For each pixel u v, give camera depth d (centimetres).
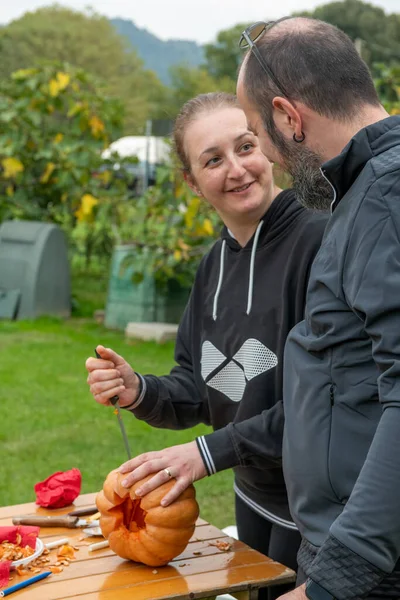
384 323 152
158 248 830
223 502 448
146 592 189
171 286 858
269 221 232
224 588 193
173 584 194
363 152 162
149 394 242
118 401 238
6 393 635
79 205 991
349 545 150
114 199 969
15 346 788
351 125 170
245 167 230
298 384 176
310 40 173
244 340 235
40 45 6144
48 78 970
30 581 194
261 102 179
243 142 230
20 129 977
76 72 981
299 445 175
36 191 1025
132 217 879
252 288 234
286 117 175
